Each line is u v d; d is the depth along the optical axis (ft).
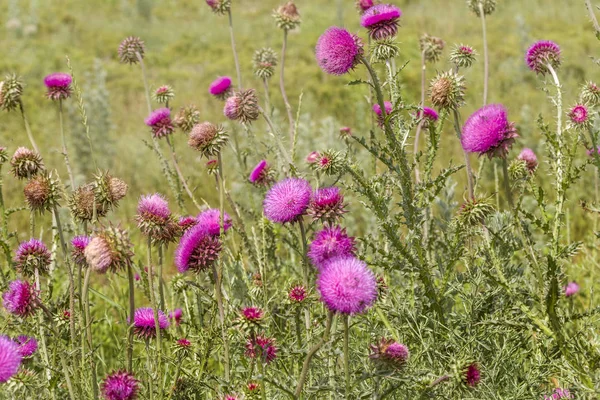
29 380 10.79
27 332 12.57
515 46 75.46
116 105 65.92
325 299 8.16
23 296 10.68
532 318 10.62
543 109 48.67
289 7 20.92
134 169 47.19
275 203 10.27
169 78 76.38
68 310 13.14
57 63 82.58
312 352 8.64
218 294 10.57
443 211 15.39
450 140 43.24
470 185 13.09
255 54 21.75
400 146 11.87
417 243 11.85
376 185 13.16
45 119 58.80
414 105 11.85
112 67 81.61
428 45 19.20
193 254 10.32
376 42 13.14
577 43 74.54
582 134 12.34
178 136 45.06
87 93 54.75
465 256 13.38
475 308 12.44
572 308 15.92
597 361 10.52
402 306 12.50
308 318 11.50
